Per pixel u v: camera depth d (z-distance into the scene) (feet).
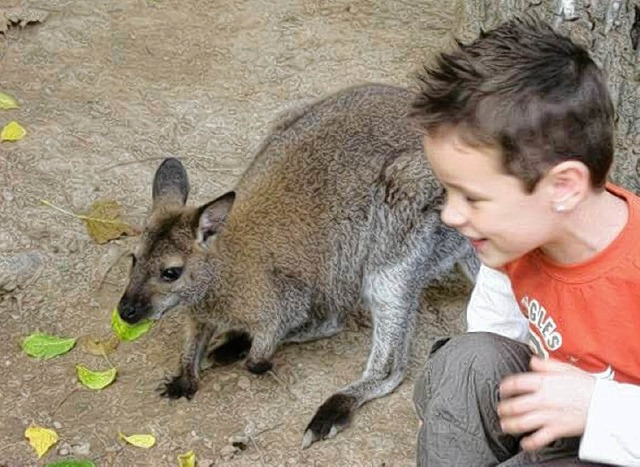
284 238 16.26
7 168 19.49
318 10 24.58
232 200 15.42
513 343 11.07
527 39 9.62
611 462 9.46
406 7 24.81
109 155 20.10
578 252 9.82
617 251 9.70
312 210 16.39
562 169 9.26
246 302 16.01
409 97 17.01
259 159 17.47
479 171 9.37
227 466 14.42
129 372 16.01
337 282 16.67
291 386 15.94
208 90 21.98
